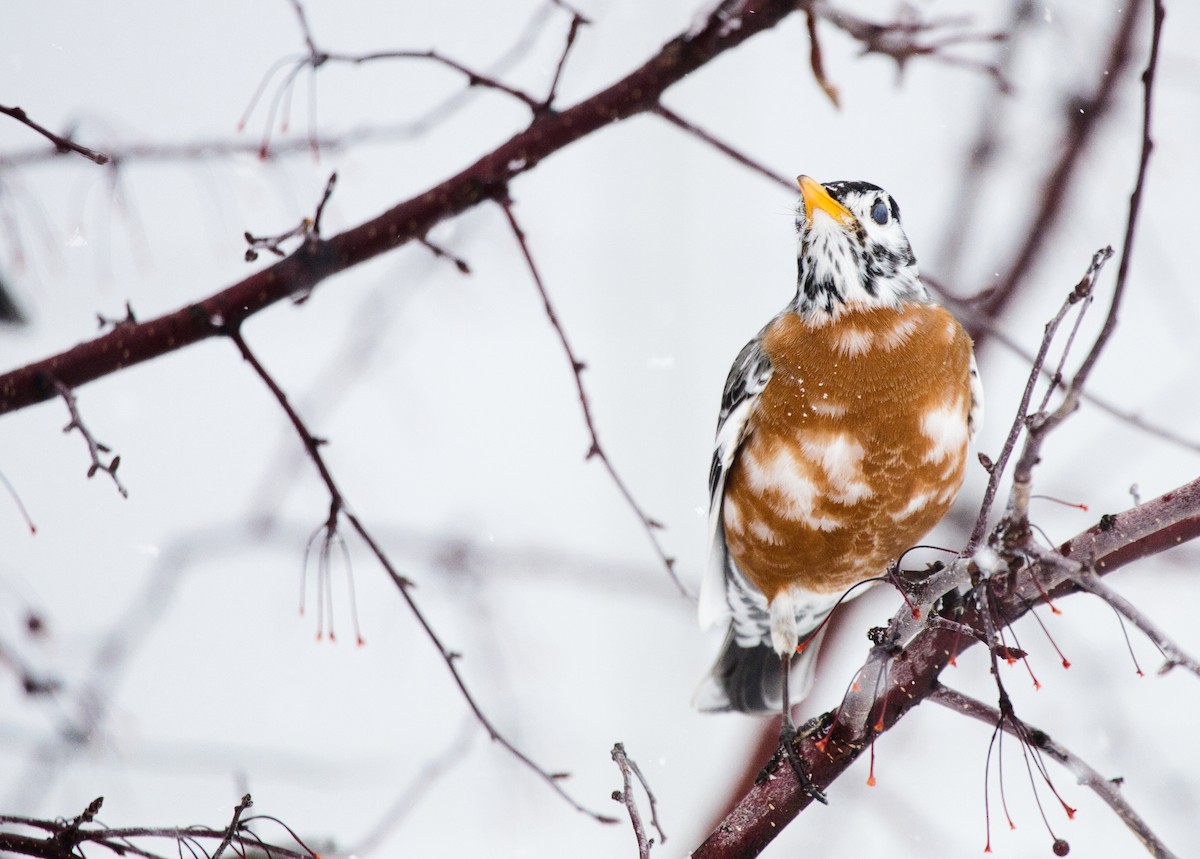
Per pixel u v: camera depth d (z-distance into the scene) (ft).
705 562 18.48
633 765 17.80
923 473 18.38
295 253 18.02
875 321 18.38
